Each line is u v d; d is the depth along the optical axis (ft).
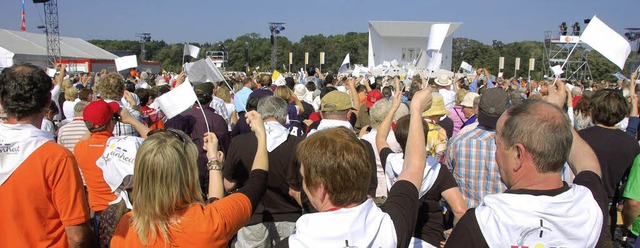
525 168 5.53
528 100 5.92
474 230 5.46
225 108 23.13
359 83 41.68
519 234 5.26
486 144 10.45
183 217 6.73
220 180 8.50
